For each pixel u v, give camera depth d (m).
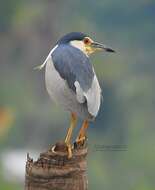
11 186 26.12
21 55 55.28
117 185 39.47
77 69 9.11
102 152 40.53
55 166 8.74
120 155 40.50
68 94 9.09
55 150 8.84
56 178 8.76
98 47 10.12
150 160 40.00
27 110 48.84
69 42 9.81
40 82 52.50
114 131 50.06
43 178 8.77
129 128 48.94
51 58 9.32
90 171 39.50
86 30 61.97
